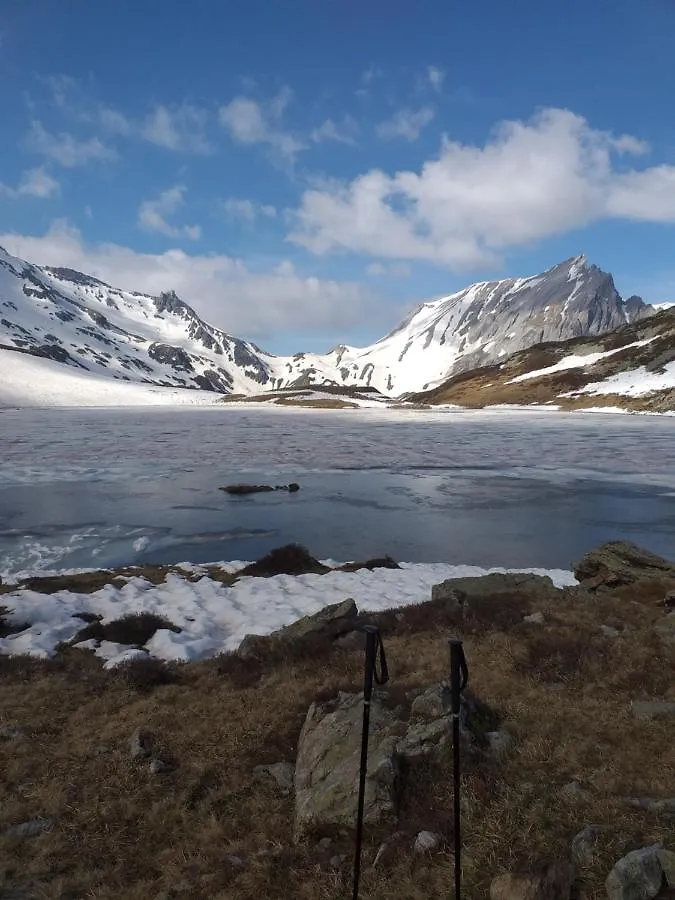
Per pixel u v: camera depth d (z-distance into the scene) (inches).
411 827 255.0
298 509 1473.9
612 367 6136.8
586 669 428.5
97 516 1392.7
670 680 401.1
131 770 334.0
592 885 208.2
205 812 295.0
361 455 2527.1
